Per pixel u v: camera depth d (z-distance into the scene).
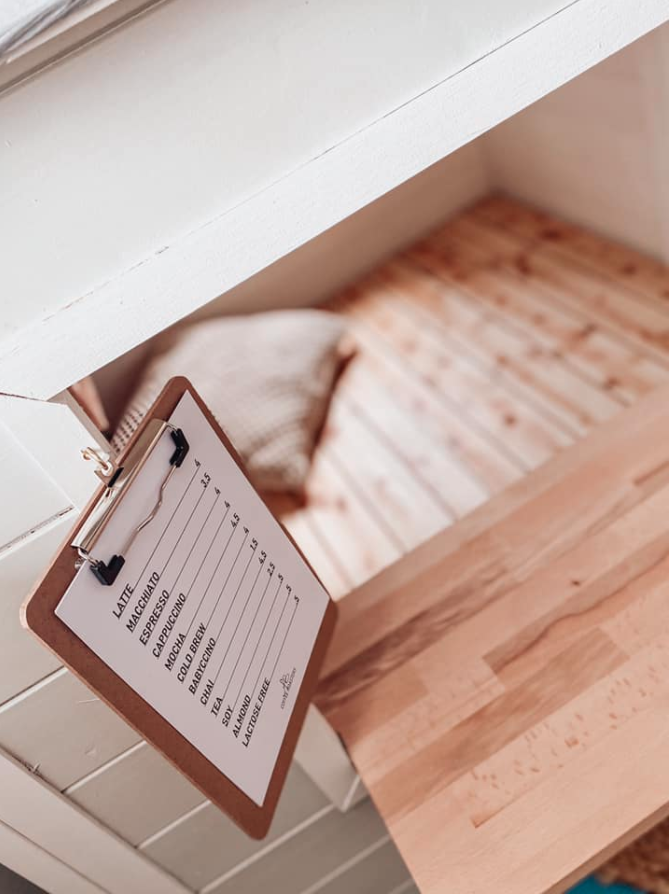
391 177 0.72
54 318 0.66
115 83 0.59
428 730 0.94
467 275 2.65
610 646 0.93
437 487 2.02
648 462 1.09
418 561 1.13
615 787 0.82
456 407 2.21
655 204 2.04
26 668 0.82
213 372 2.35
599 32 0.73
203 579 0.74
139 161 0.63
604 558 1.01
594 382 2.06
